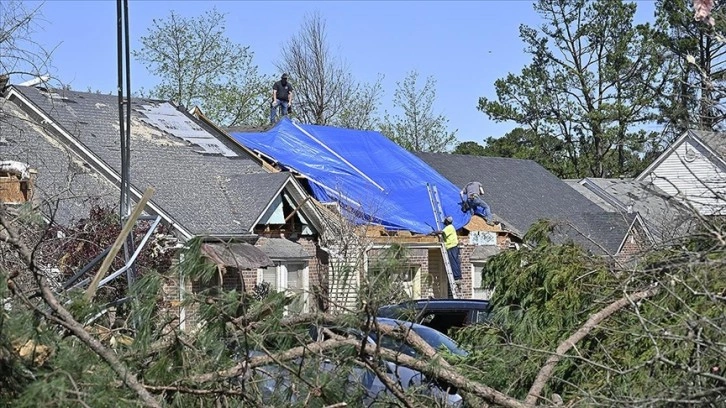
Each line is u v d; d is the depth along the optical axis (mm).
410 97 69688
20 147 18203
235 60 60781
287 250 28250
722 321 7688
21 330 6766
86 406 6160
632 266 9695
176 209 27391
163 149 31109
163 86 59844
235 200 29156
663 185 27141
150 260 17297
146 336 7488
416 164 37906
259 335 7707
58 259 12305
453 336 10609
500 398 8008
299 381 7773
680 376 7762
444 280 33625
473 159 48031
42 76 12734
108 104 32031
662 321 8711
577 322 9445
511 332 9891
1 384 6605
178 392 7477
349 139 37531
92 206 19359
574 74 53344
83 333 6898
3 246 8914
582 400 7719
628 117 46906
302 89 63562
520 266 10406
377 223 31141
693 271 8148
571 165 58938
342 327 8055
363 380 8023
